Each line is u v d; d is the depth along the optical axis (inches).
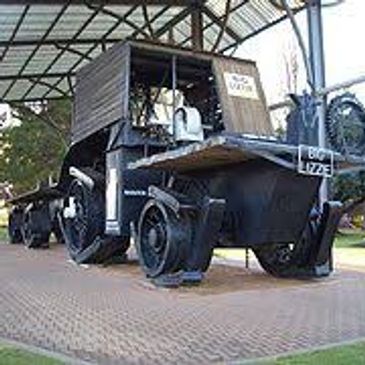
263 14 678.5
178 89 474.0
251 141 310.3
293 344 211.5
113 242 454.9
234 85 433.4
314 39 565.6
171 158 335.9
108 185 438.3
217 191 366.9
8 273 411.5
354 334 228.2
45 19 636.7
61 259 516.7
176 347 205.9
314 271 383.6
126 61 422.0
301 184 340.2
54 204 644.1
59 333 226.5
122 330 231.6
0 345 205.9
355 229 1136.8
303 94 359.9
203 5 681.6
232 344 210.2
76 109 498.9
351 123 354.6
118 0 626.2
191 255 346.6
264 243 350.3
